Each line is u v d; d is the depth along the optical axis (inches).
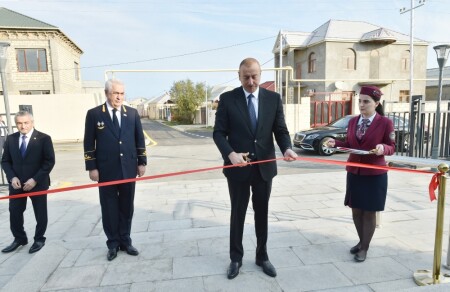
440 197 93.0
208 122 1316.4
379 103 114.3
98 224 177.6
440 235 93.4
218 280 101.6
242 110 100.3
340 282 98.5
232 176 101.6
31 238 161.5
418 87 962.1
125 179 122.3
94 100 674.8
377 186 108.6
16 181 139.6
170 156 452.8
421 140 277.3
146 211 193.0
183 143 635.5
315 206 192.5
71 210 204.1
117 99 123.0
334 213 179.0
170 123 1534.2
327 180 263.9
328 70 913.5
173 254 121.6
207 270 108.3
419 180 250.7
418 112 276.4
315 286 96.7
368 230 111.3
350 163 105.3
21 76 757.3
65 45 830.5
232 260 105.1
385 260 111.9
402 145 293.0
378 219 143.4
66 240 139.1
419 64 962.7
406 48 949.2
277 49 1106.7
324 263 110.7
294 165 346.3
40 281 103.0
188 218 179.0
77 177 320.8
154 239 137.1
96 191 253.4
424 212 166.6
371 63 933.8
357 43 916.6
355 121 118.1
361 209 111.2
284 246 124.9
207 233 142.8
